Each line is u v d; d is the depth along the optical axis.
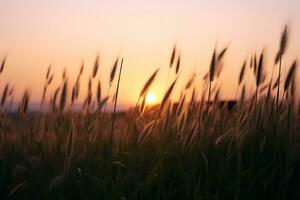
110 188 0.81
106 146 0.93
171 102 0.90
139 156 0.91
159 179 0.77
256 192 0.78
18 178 0.87
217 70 0.91
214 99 0.95
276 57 0.89
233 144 0.86
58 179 0.73
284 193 0.73
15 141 1.07
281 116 0.90
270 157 0.85
